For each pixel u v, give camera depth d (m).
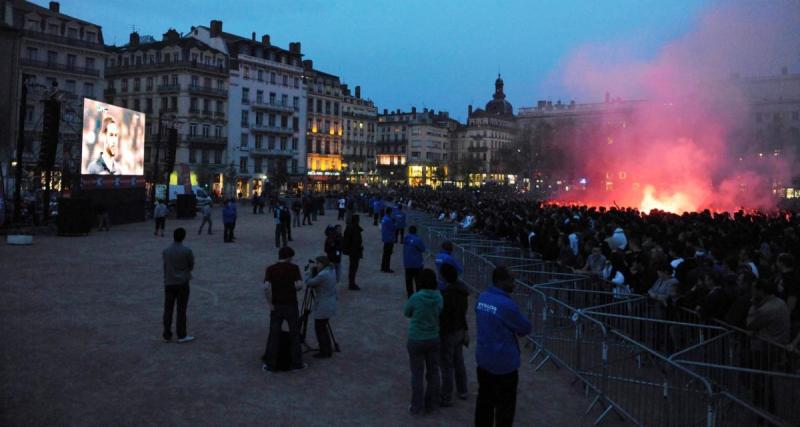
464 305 7.04
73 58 57.00
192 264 9.13
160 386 7.11
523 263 13.34
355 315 11.33
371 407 6.71
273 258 18.66
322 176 86.75
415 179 115.62
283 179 70.31
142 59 69.06
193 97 67.06
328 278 8.52
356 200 49.25
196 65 66.69
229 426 6.01
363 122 105.31
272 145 77.94
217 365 7.99
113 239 22.78
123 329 9.66
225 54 70.94
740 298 7.07
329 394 7.07
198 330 9.75
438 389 6.73
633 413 6.52
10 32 38.28
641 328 8.01
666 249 11.28
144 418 6.13
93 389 6.92
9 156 37.53
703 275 7.84
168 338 9.05
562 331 8.26
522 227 16.41
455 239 17.05
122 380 7.27
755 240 13.77
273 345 7.77
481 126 123.25
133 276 14.52
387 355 8.74
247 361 8.22
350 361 8.41
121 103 70.38
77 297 11.95
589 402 7.09
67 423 5.92
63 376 7.33
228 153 71.38
